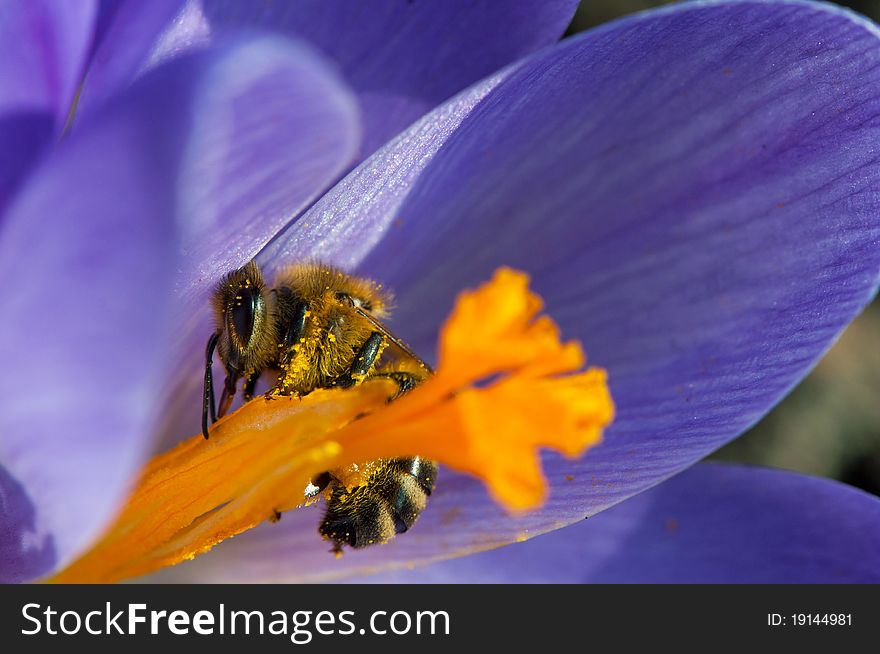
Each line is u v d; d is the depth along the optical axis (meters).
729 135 0.11
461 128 0.10
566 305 0.11
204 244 0.09
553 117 0.11
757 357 0.11
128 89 0.09
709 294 0.11
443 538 0.11
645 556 0.11
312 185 0.09
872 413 0.14
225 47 0.09
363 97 0.11
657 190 0.11
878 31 0.10
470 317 0.09
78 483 0.09
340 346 0.10
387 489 0.10
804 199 0.11
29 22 0.09
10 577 0.10
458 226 0.11
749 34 0.10
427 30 0.11
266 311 0.10
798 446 0.14
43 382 0.09
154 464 0.10
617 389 0.11
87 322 0.09
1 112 0.09
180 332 0.10
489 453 0.09
